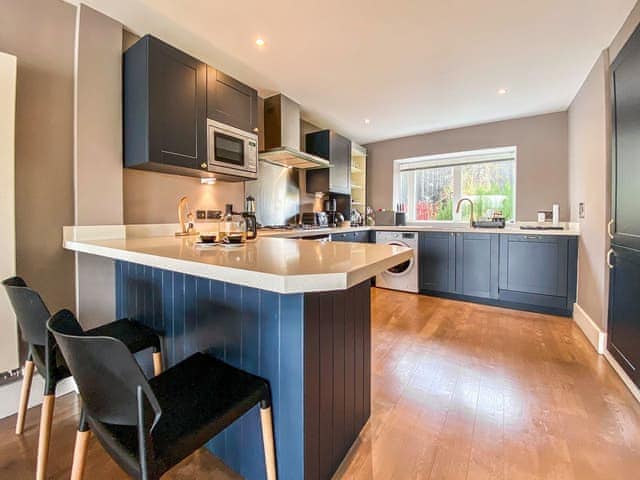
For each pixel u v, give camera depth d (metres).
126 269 1.81
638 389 1.65
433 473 1.19
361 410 1.39
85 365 0.66
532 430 1.42
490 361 2.09
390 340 2.44
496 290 3.40
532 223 3.70
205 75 2.21
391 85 2.87
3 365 1.53
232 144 2.43
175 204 2.43
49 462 1.25
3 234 1.50
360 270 0.88
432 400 1.65
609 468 1.20
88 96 1.84
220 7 1.81
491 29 2.02
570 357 2.15
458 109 3.48
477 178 4.27
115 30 1.95
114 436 0.77
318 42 2.17
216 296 1.22
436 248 3.78
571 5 1.79
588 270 2.61
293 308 0.99
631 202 1.74
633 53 1.71
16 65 1.55
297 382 0.99
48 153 1.72
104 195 1.92
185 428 0.79
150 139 1.88
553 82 2.79
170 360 1.47
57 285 1.76
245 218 2.10
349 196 4.36
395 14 1.87
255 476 1.14
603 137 2.29
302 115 3.69
